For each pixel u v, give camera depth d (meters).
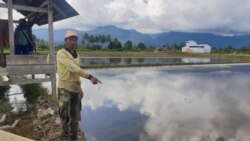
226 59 70.62
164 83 21.14
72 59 5.46
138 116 10.59
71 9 11.38
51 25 10.55
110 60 50.72
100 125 9.19
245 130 8.90
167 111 11.54
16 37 11.52
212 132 8.56
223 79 24.89
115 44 108.19
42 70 10.31
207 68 39.06
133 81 22.08
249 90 18.06
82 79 23.41
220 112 11.48
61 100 5.62
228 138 8.08
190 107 12.51
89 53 72.62
